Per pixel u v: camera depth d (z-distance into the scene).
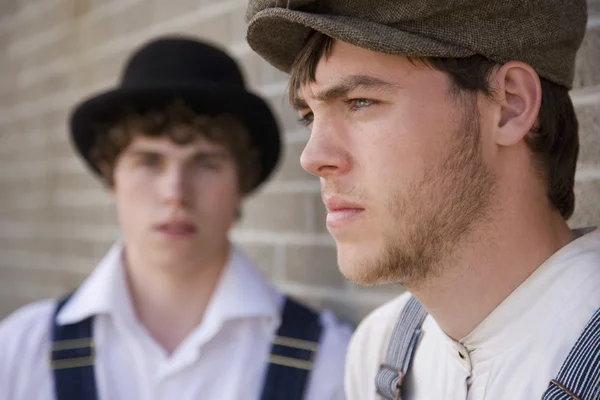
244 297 1.53
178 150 1.52
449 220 0.85
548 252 0.88
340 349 1.50
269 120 1.68
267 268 1.96
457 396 0.91
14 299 3.21
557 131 0.90
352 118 0.87
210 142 1.54
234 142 1.58
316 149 0.88
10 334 1.60
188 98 1.54
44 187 2.95
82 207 2.67
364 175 0.86
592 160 1.17
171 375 1.51
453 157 0.85
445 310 0.90
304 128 1.81
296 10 0.88
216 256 1.58
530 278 0.86
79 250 2.70
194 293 1.59
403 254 0.85
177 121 1.51
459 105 0.85
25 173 3.12
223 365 1.53
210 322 1.52
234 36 1.99
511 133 0.86
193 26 2.15
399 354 1.03
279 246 1.92
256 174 1.71
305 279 1.84
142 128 1.50
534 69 0.86
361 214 0.86
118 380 1.52
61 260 2.83
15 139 3.21
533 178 0.88
